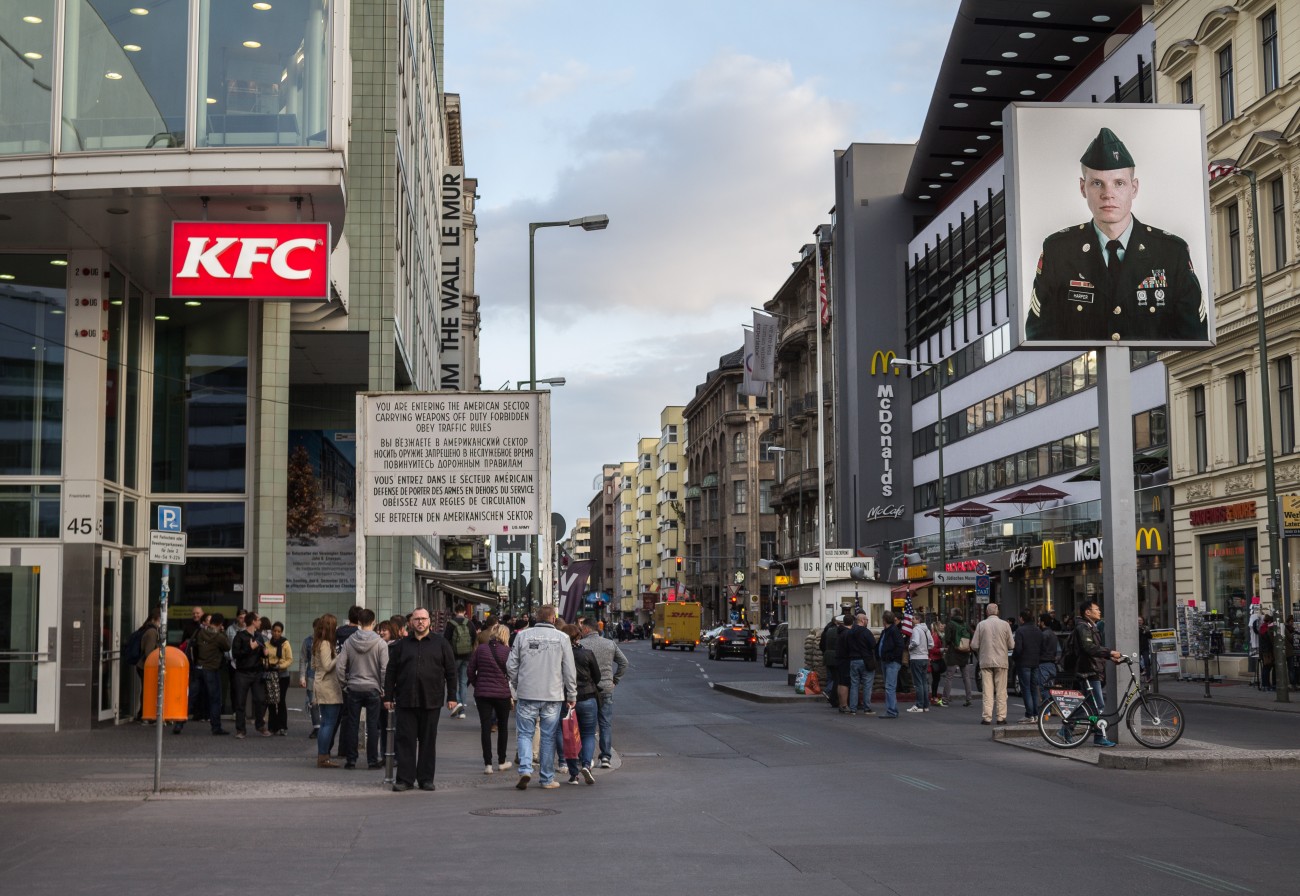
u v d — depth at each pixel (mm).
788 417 95188
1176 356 41688
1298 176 36125
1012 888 8727
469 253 82312
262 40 20688
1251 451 37656
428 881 8992
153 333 26234
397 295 33469
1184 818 12062
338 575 34719
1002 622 23828
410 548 34531
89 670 22094
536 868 9539
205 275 20844
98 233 22297
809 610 35969
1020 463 58094
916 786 14742
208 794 14375
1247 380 37969
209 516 27109
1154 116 19500
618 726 25141
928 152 72125
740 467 125438
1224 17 39312
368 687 17156
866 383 76125
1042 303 19062
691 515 142625
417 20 41656
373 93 33094
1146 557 44062
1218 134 40031
